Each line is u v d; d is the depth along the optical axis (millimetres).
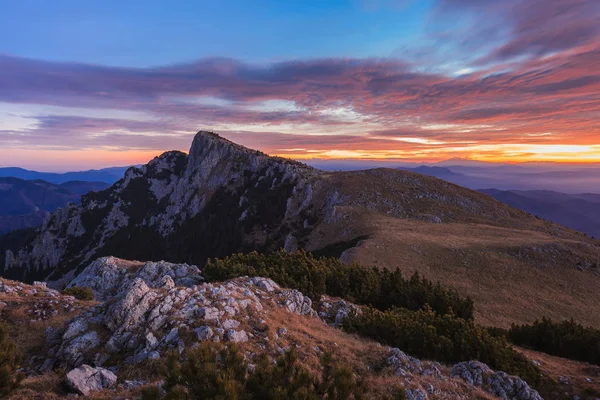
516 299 54906
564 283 63750
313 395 7930
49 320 18688
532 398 15188
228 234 154000
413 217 118812
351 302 33562
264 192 169125
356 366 15297
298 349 15750
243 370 9055
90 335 14703
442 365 17969
